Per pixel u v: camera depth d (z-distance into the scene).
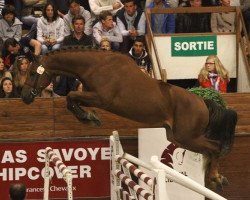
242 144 14.30
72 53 11.96
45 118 14.09
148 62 15.58
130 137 14.16
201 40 15.91
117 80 11.95
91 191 14.12
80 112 11.87
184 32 16.59
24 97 12.05
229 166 14.35
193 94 12.57
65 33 16.53
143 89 12.05
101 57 12.01
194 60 15.92
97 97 11.92
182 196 13.84
